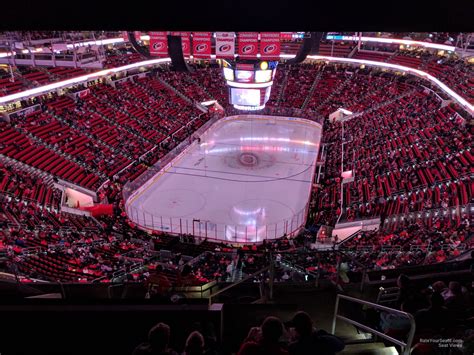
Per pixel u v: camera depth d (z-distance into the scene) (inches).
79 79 1688.0
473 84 1541.6
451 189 1073.5
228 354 195.5
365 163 1405.0
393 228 975.0
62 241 891.4
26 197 1119.0
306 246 989.8
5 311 193.9
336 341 156.7
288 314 231.1
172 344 187.5
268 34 707.4
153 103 1923.0
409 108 1705.2
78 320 192.7
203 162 1534.2
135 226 1146.7
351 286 302.4
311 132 1843.0
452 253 644.7
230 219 1179.9
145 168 1482.5
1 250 705.0
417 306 221.1
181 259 840.3
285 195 1306.6
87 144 1489.9
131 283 334.6
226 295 310.5
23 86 1491.1
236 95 1180.5
